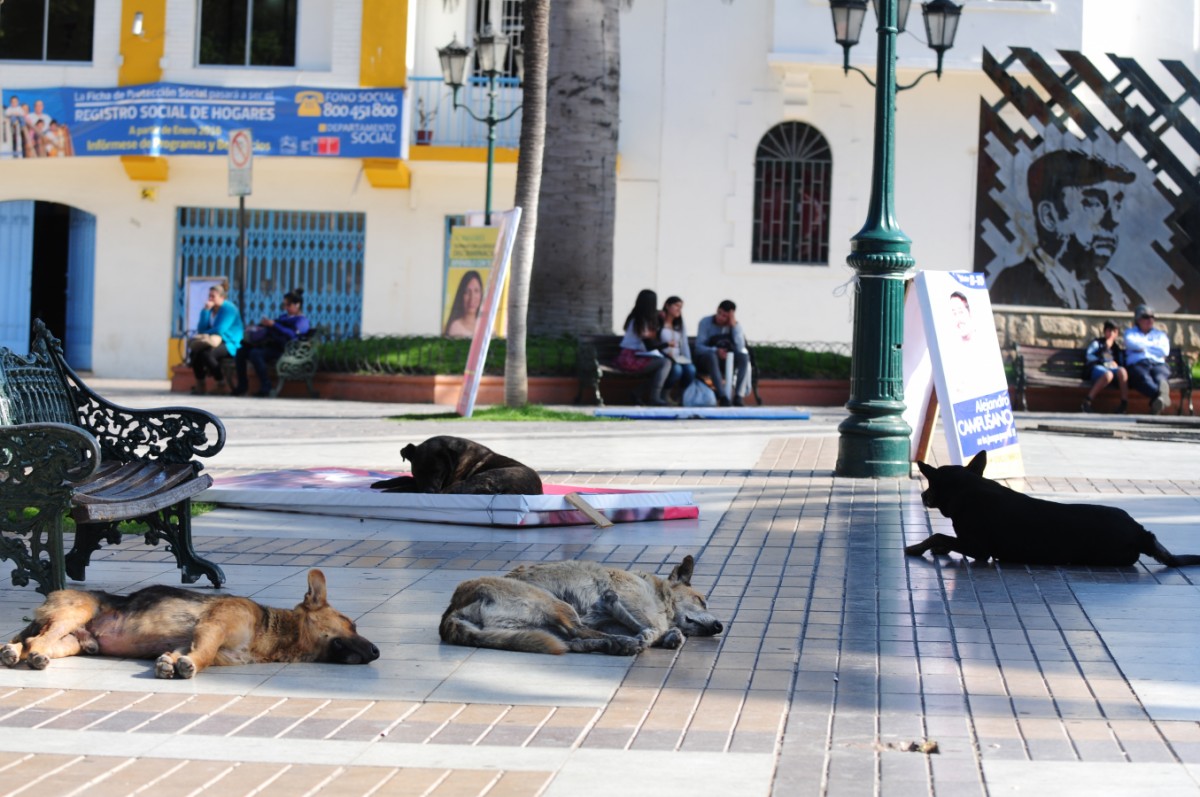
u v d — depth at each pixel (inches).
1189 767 176.7
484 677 221.0
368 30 995.9
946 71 998.4
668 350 804.6
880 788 168.7
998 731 193.8
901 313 482.6
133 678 215.8
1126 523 322.0
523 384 733.9
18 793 162.9
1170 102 997.2
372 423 664.4
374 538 354.6
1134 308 1005.2
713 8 1022.4
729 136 1027.9
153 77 1012.5
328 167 1031.0
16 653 218.7
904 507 414.3
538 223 869.2
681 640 243.6
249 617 226.8
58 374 303.1
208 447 300.5
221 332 855.7
